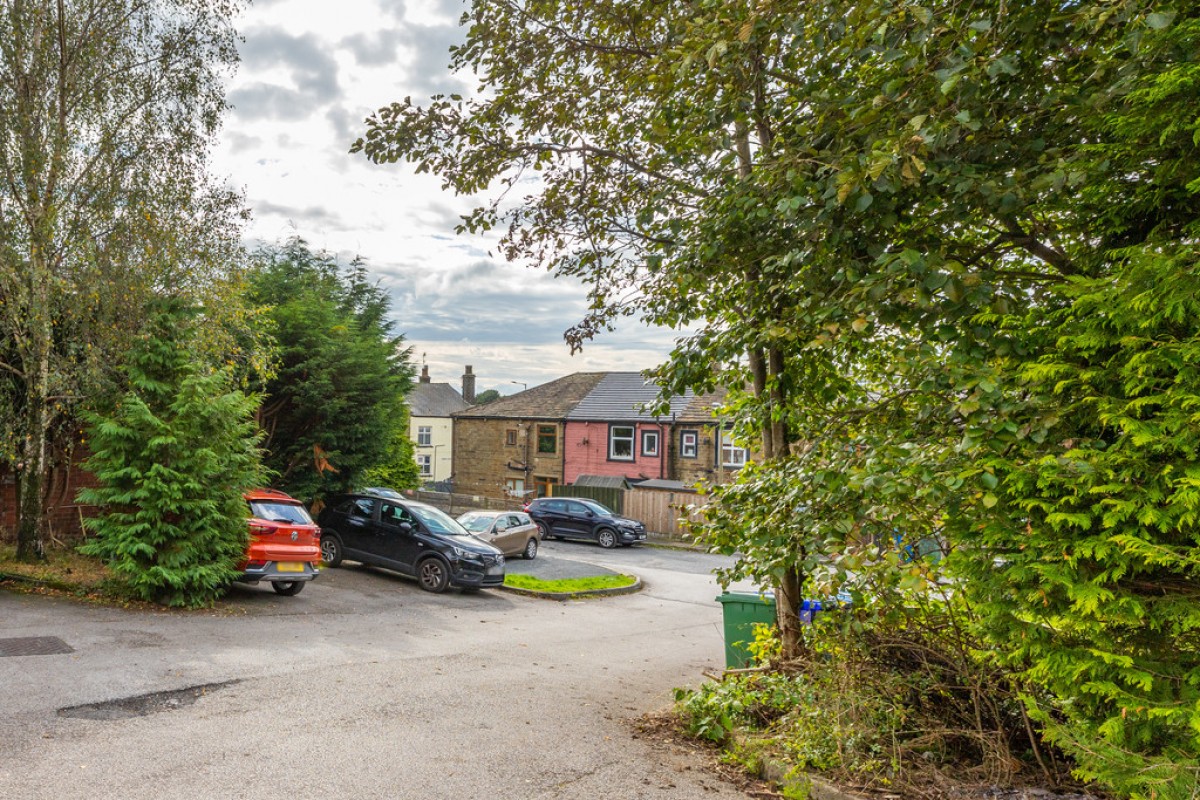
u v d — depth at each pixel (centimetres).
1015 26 465
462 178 791
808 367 735
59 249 1227
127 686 692
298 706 673
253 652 867
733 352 664
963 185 464
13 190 1180
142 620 986
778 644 761
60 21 1250
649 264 652
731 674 734
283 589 1298
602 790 514
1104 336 384
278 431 1858
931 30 466
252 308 1534
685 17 643
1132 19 402
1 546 1362
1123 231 468
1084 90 471
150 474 1063
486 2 753
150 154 1300
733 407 785
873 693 568
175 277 1301
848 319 519
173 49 1323
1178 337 372
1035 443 414
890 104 512
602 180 812
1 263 1141
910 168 446
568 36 766
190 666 779
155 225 1277
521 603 1522
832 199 519
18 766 493
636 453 3553
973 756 557
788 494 550
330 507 1648
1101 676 385
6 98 1196
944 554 511
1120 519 361
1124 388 376
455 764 549
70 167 1243
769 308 634
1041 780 501
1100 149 422
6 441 1231
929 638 567
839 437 589
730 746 624
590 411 3738
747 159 738
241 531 1166
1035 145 484
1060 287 404
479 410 4088
